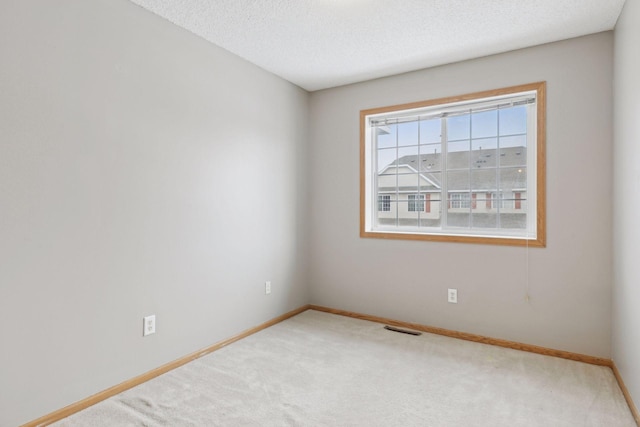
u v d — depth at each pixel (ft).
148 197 7.43
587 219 8.29
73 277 6.23
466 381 7.39
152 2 7.04
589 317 8.30
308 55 9.45
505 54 9.17
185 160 8.18
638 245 5.94
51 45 5.88
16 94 5.49
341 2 6.98
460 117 10.16
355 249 11.53
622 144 7.09
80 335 6.34
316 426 5.88
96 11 6.48
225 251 9.25
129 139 7.06
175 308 8.01
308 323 10.97
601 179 8.13
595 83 8.18
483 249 9.52
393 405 6.51
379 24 7.81
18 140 5.52
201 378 7.48
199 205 8.54
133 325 7.19
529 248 8.93
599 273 8.20
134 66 7.12
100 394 6.61
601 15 7.40
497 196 9.69
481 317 9.55
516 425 5.93
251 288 10.09
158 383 7.27
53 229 5.95
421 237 10.37
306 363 8.21
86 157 6.38
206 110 8.68
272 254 10.85
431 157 10.61
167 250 7.82
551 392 6.96
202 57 8.54
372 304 11.24
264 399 6.68
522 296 9.03
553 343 8.68
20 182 5.56
